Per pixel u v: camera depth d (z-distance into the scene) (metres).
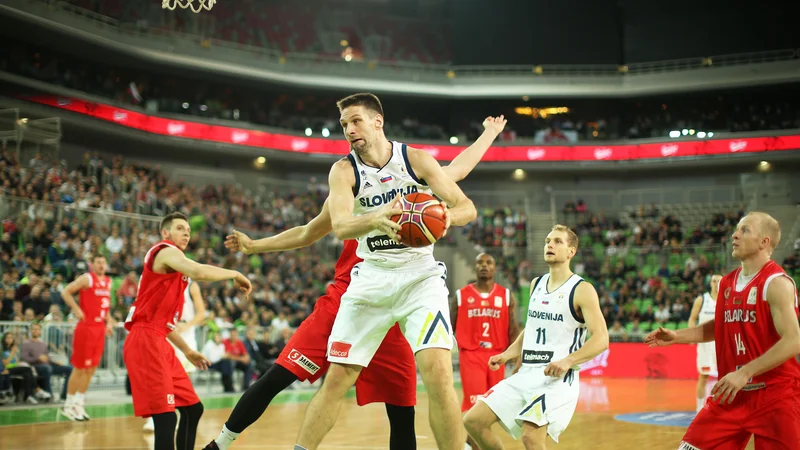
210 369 15.39
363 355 4.55
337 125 33.44
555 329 5.37
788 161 31.55
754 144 30.86
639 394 16.06
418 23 36.34
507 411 5.36
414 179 4.38
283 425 10.20
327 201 4.84
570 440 8.91
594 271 27.67
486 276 7.59
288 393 16.23
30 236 17.16
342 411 12.50
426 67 33.41
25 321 13.65
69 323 14.35
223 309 17.44
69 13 24.66
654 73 32.62
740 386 4.17
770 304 4.40
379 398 4.90
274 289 21.83
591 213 32.03
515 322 7.60
